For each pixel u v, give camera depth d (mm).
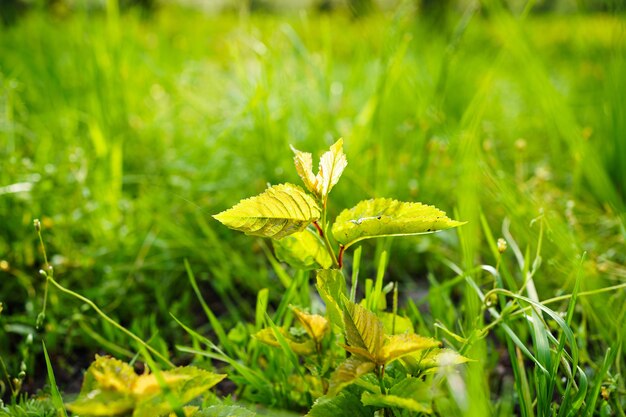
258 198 405
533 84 877
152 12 1972
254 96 833
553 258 638
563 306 600
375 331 400
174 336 646
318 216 418
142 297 672
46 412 502
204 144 951
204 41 1605
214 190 852
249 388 534
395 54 838
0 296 665
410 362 433
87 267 691
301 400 511
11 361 597
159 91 1187
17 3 1806
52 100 1045
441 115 858
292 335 485
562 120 837
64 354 616
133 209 797
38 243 712
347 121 985
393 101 992
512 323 599
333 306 428
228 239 771
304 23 983
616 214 755
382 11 1054
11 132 812
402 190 816
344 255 762
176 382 378
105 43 967
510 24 832
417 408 380
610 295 624
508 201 663
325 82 942
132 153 958
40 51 1177
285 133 896
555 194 832
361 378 432
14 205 730
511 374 572
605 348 581
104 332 632
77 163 818
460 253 729
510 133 1104
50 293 659
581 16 1035
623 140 842
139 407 374
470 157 578
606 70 873
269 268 740
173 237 751
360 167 846
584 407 476
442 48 1275
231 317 676
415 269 757
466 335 532
